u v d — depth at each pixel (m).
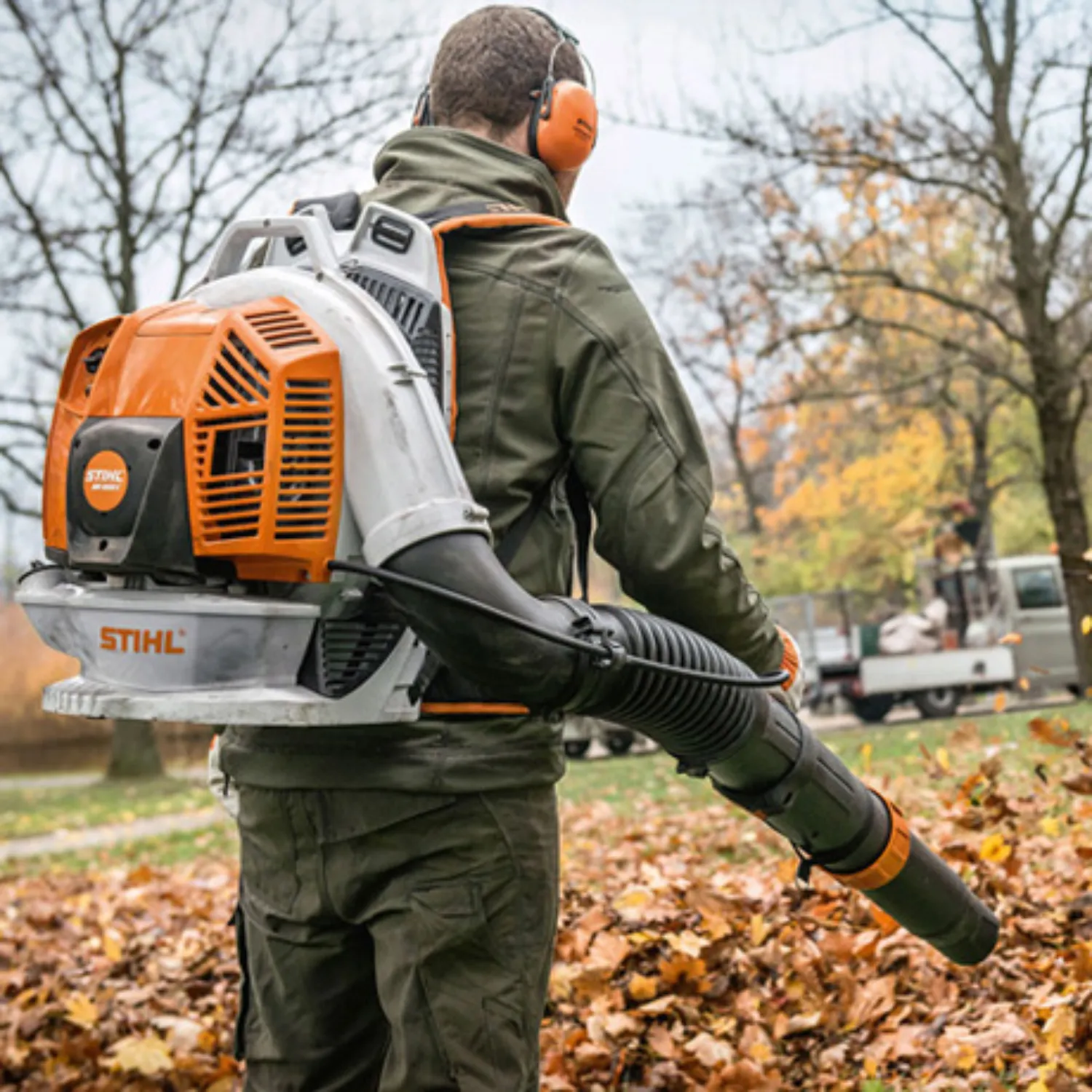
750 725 1.95
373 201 2.03
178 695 1.71
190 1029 4.07
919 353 25.66
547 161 2.13
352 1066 2.04
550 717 1.93
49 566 1.94
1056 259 16.81
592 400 1.87
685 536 1.85
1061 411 16.28
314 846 1.93
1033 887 4.04
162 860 10.43
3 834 15.01
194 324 1.75
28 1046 4.25
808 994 3.61
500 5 2.18
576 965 3.95
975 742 4.05
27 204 19.67
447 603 1.66
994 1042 3.18
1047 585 19.64
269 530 1.66
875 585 30.58
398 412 1.69
